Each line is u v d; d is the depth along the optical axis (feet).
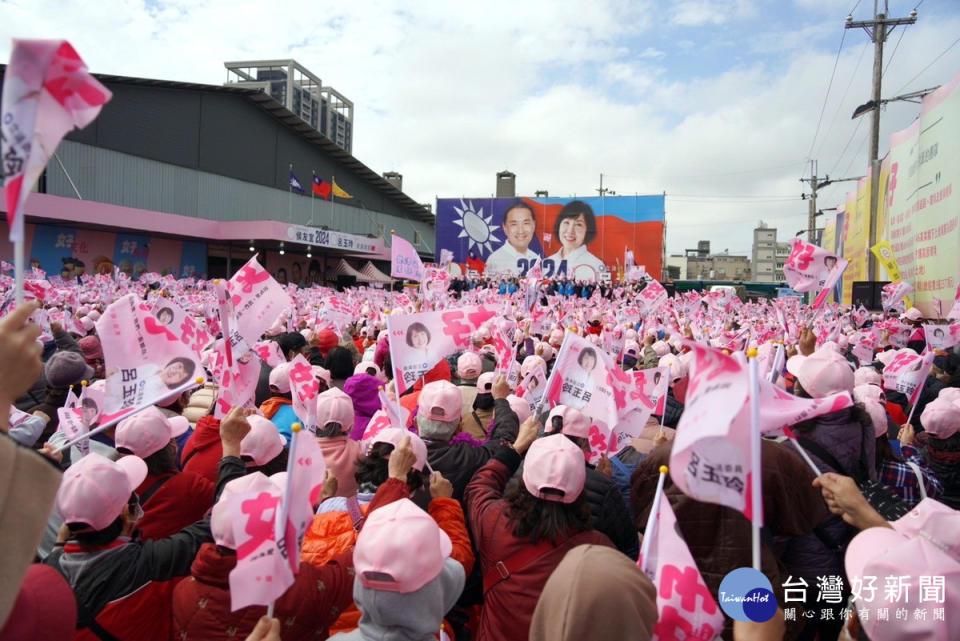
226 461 9.28
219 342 14.92
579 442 10.58
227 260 120.78
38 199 81.92
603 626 5.06
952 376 20.85
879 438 10.59
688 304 60.70
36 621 5.02
